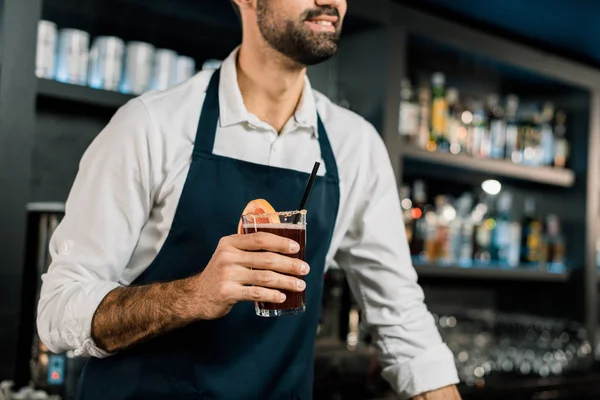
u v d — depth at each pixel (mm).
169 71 2564
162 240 1480
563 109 3918
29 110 2123
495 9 3270
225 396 1440
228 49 3008
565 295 3789
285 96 1572
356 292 1748
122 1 2656
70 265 1377
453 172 3525
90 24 2664
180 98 1526
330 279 2680
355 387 2719
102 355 1384
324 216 1604
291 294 1215
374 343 1718
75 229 1401
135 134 1439
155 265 1474
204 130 1514
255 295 1162
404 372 1639
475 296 3865
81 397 1461
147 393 1414
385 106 2881
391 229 1696
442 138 3273
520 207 4023
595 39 3625
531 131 3725
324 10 1434
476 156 3252
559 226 3902
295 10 1426
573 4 3162
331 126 1710
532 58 3506
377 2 2854
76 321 1326
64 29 2521
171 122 1485
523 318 3734
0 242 2064
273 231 1213
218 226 1485
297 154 1608
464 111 3426
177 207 1473
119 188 1421
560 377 3287
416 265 2986
